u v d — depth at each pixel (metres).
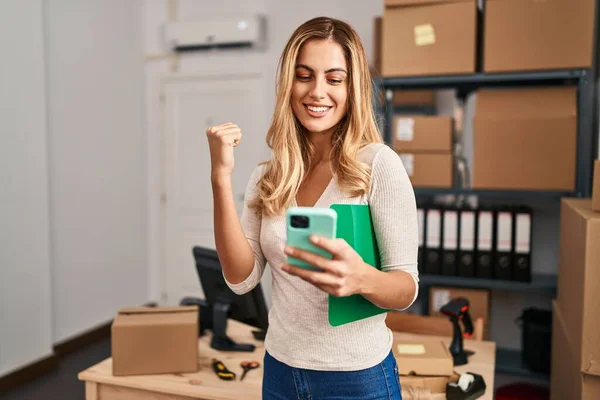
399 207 0.97
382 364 1.02
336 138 1.08
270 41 4.07
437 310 3.13
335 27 1.04
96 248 3.96
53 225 3.56
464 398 1.44
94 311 3.96
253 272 1.10
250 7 4.10
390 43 2.93
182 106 4.41
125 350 1.62
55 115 3.55
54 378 3.22
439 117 2.99
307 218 0.81
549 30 2.70
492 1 2.77
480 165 2.91
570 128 2.76
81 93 3.79
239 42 4.06
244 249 1.05
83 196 3.82
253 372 1.65
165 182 4.52
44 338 3.33
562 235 2.19
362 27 3.73
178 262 4.52
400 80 2.96
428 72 2.88
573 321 1.82
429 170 3.02
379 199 0.98
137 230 4.44
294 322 1.03
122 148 4.22
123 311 1.75
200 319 2.02
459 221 3.04
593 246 1.57
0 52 2.99
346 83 1.04
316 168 1.09
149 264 4.61
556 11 2.68
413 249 0.97
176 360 1.64
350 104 1.05
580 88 2.71
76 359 3.54
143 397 1.60
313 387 1.01
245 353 1.82
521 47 2.74
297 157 1.08
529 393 2.69
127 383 1.59
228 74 4.21
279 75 1.08
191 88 4.36
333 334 1.00
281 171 1.07
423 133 3.02
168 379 1.60
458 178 3.13
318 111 1.04
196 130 4.38
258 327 1.91
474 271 3.04
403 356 1.54
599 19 2.91
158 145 4.50
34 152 3.23
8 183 3.07
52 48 3.52
